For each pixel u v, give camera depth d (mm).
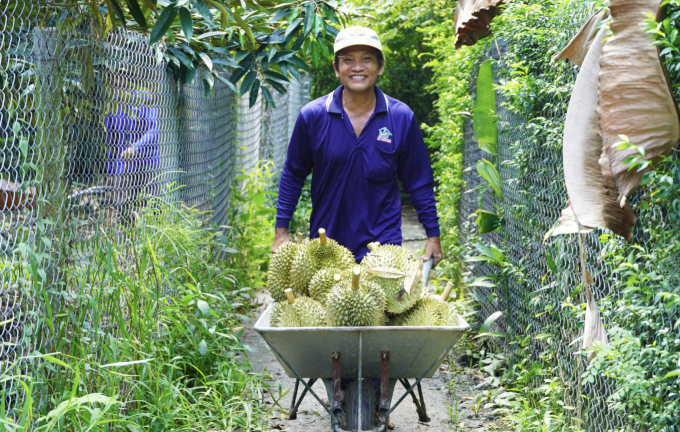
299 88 14086
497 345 5285
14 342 2875
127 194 4145
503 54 5281
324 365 3254
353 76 3941
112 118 3889
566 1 3561
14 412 2666
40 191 2953
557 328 3883
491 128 5066
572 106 2689
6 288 2779
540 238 4188
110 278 3594
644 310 2496
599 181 2629
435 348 3145
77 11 3385
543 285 4105
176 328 4277
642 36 2336
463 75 7109
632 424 2785
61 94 3160
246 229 8188
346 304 3070
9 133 2898
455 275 7500
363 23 9430
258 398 4352
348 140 4043
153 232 4301
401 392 4656
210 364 4496
